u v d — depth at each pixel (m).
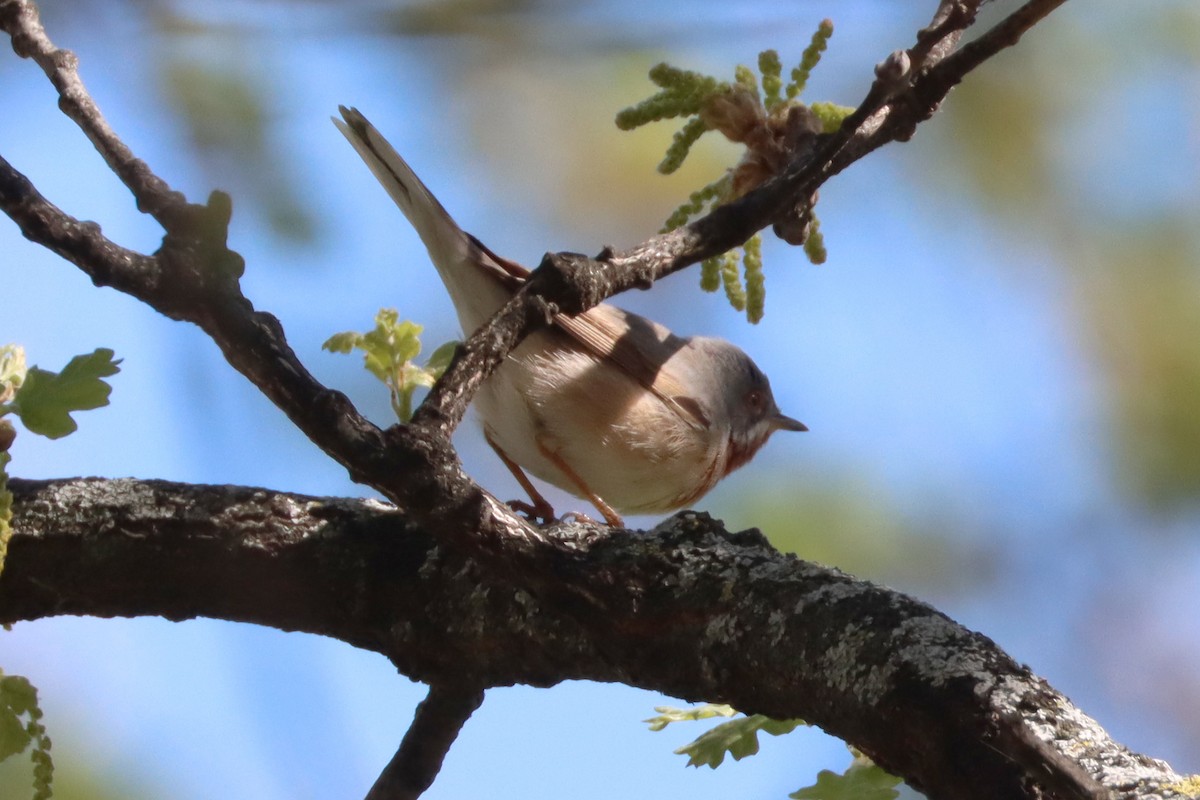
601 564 5.82
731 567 5.77
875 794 6.28
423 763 6.83
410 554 6.48
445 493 5.52
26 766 9.69
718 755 6.58
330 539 6.54
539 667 6.27
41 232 5.17
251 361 5.32
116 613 6.68
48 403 6.19
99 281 5.19
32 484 6.77
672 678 5.80
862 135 6.25
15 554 6.55
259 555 6.50
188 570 6.54
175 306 5.28
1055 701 4.77
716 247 6.14
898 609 5.30
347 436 5.37
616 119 6.66
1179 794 4.21
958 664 4.95
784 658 5.40
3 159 5.25
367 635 6.57
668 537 6.02
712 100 6.68
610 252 5.96
